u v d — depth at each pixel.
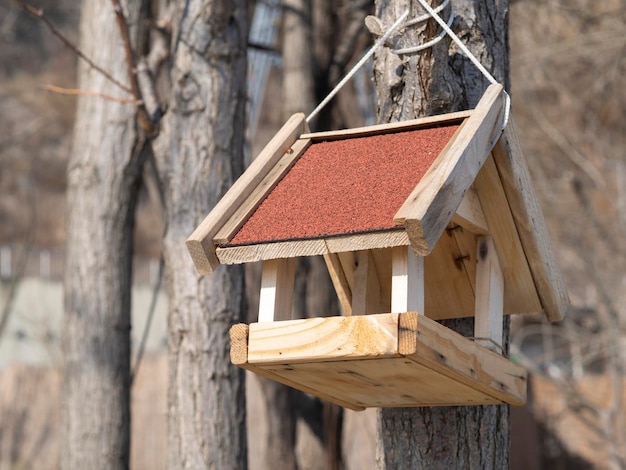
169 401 6.91
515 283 4.35
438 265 4.37
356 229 3.46
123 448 8.55
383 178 3.77
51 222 33.62
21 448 19.78
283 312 3.85
